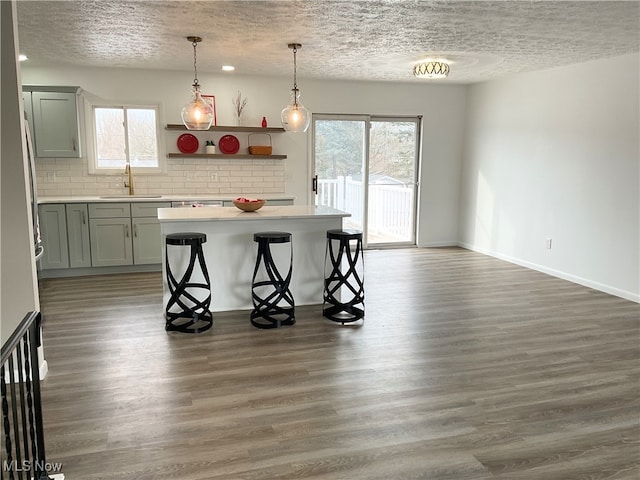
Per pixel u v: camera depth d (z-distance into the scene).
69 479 2.19
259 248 4.14
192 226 4.32
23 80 5.79
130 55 5.22
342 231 4.43
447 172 7.66
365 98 7.11
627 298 5.00
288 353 3.60
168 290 4.32
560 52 4.91
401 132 7.46
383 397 2.96
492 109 6.93
